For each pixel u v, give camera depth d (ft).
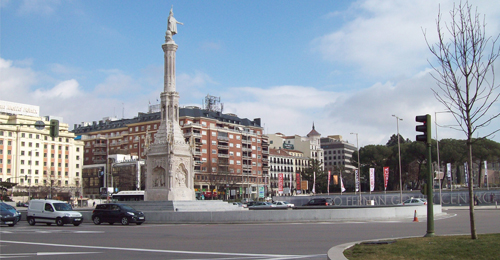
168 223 153.07
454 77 69.26
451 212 203.92
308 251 67.77
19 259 61.62
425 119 78.95
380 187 501.15
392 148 464.65
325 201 268.82
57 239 90.99
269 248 71.87
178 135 184.85
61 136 534.78
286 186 618.03
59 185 505.25
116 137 558.15
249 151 540.93
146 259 60.59
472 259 52.42
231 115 571.69
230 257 61.77
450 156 408.67
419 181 474.08
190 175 186.50
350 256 56.90
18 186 465.47
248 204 277.23
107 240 88.17
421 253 56.49
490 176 521.24
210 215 148.77
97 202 395.34
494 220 138.41
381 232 98.63
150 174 182.50
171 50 188.65
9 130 483.10
